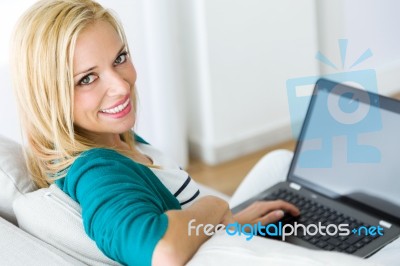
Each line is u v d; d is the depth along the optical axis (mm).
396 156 1657
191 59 3293
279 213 1687
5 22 2758
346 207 1742
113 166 1319
